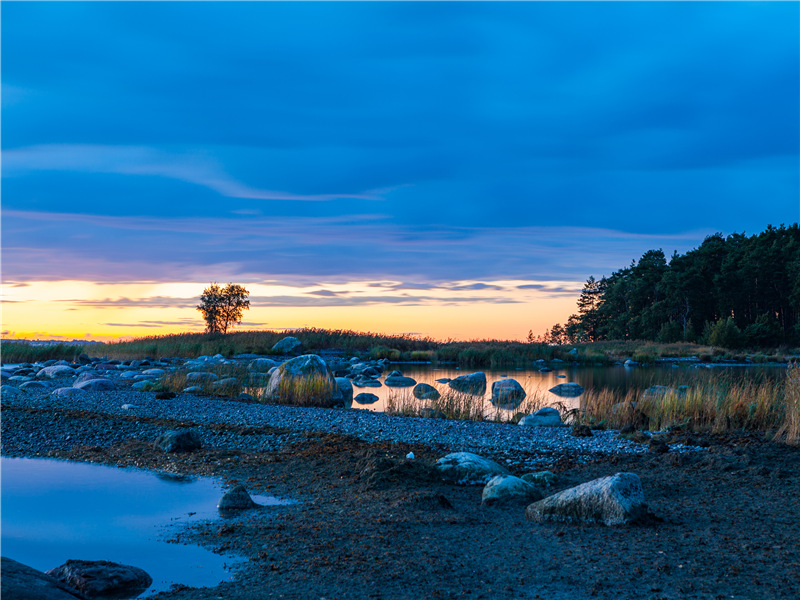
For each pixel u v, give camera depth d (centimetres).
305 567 538
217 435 1255
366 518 693
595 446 1166
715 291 8000
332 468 957
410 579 508
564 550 585
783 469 916
